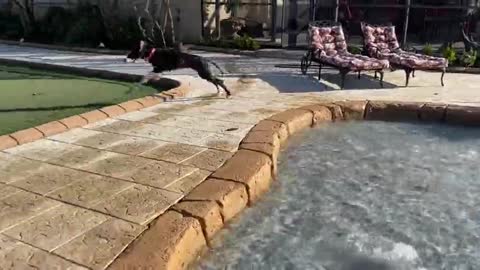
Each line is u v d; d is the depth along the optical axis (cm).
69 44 1377
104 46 1323
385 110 600
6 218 312
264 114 589
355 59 763
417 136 539
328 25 901
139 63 1043
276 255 293
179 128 526
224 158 427
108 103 688
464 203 371
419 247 307
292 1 1350
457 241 314
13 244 280
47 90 789
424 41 1328
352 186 400
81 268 256
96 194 350
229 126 534
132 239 286
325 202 368
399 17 1361
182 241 271
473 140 524
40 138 488
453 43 1190
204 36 1353
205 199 317
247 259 288
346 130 559
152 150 451
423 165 450
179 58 680
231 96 700
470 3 1305
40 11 1596
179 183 371
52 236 289
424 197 381
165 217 294
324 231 324
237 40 1260
